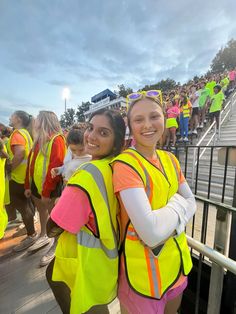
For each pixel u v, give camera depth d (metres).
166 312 1.09
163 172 1.02
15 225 3.21
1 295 1.85
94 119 1.10
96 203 0.93
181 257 1.02
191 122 8.34
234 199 1.75
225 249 1.51
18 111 2.76
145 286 0.93
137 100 1.02
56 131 2.35
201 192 4.04
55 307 1.75
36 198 2.43
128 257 0.95
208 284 1.86
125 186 0.88
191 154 5.18
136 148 1.04
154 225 0.84
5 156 2.05
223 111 9.00
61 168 2.24
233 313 1.68
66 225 0.92
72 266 0.95
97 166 0.98
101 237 0.93
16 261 2.33
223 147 1.96
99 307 1.01
